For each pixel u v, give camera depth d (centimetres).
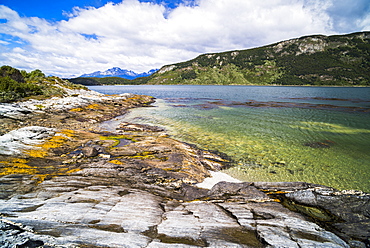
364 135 2666
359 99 7262
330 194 1123
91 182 1183
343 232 834
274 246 685
